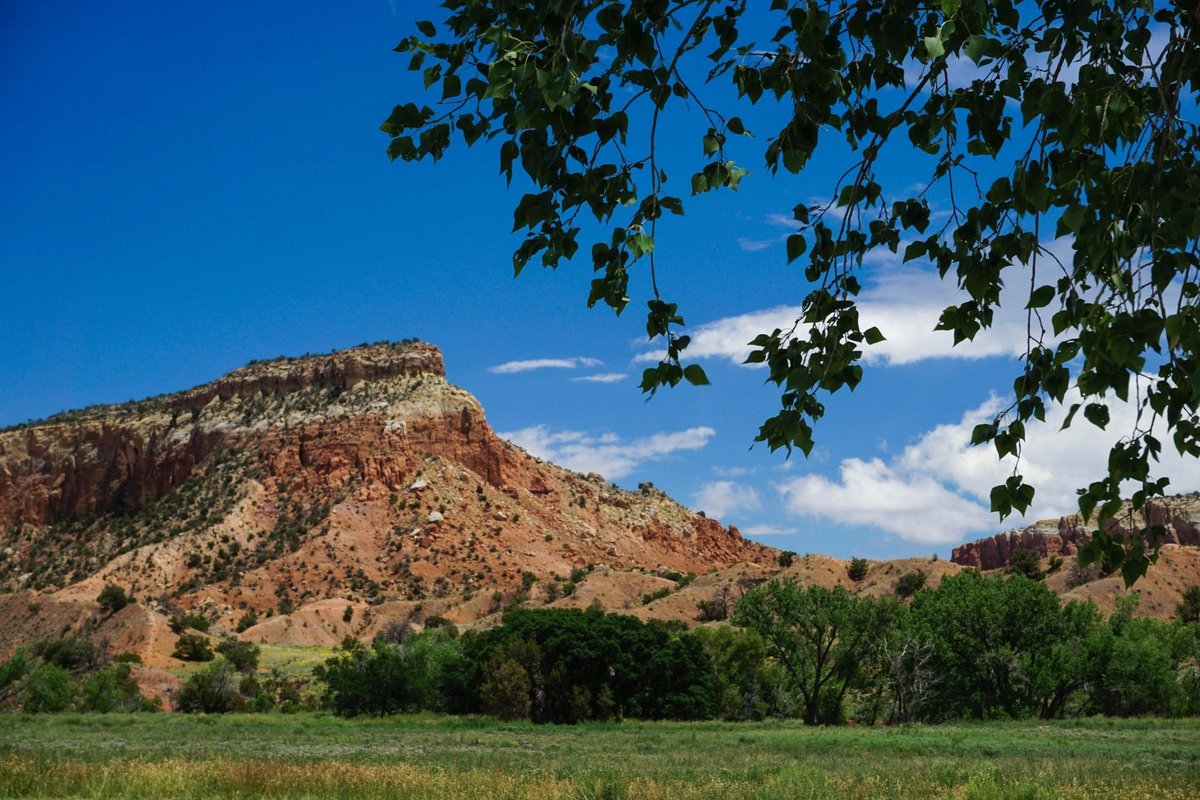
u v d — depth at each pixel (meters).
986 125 4.89
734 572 164.75
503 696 61.38
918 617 63.78
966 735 47.66
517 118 3.87
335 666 70.62
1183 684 62.94
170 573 190.88
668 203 4.73
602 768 29.27
